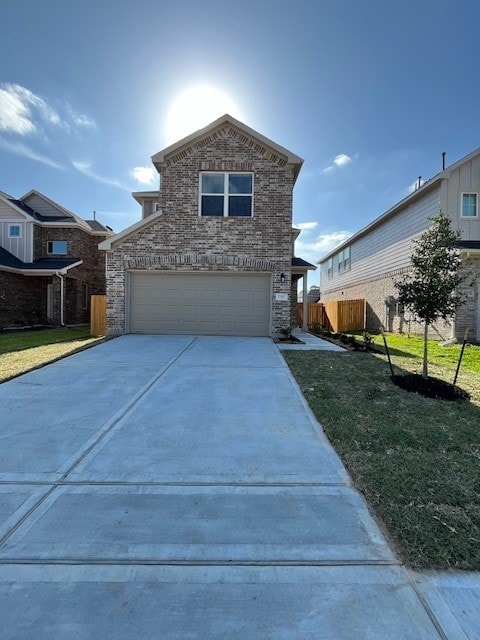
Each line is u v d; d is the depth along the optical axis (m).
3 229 20.69
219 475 3.33
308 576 2.15
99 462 3.56
